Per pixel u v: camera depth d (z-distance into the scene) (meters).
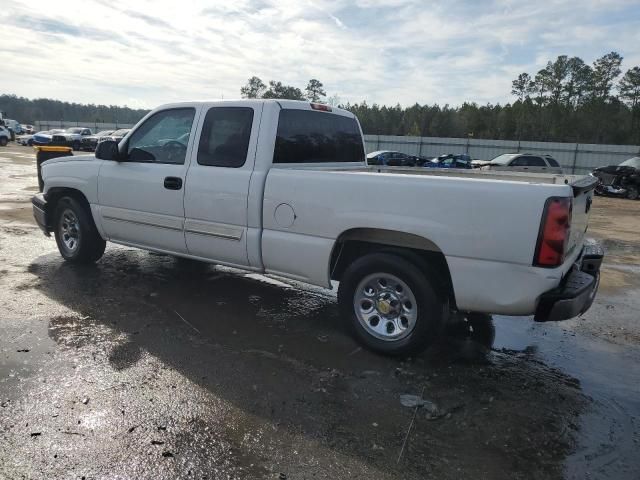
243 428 2.91
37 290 5.10
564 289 3.41
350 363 3.83
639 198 20.86
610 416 3.24
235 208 4.42
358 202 3.79
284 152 4.51
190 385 3.36
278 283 5.84
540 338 4.60
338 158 5.31
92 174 5.55
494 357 4.12
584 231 4.24
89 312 4.57
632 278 7.04
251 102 4.46
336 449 2.75
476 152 43.34
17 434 2.72
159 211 5.00
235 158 4.47
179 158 4.88
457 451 2.79
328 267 4.05
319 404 3.21
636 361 4.16
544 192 3.23
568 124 76.56
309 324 4.61
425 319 3.73
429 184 3.52
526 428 3.05
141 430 2.82
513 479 2.58
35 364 3.52
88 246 5.89
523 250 3.28
